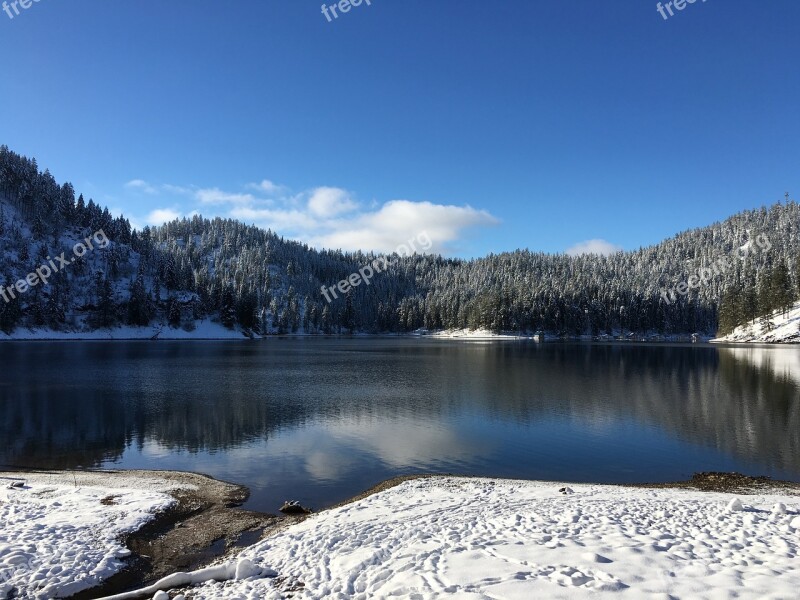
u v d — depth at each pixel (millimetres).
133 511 14555
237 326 169375
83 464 21359
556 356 86688
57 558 10953
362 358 82750
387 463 21453
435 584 8250
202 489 17750
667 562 8500
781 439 25469
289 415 32156
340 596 8539
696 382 48125
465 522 12305
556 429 27875
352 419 30766
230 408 34625
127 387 45000
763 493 17328
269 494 17453
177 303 155125
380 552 10375
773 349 99312
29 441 25297
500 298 181750
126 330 142375
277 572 10188
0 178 158125
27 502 14969
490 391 42781
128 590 10344
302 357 84812
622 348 111375
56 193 165000
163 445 24531
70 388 44062
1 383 46719
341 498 17156
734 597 6996
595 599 7176
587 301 173375
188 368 63125
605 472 20312
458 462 21672
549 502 14289
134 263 164250
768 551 8961
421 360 78688
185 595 9359
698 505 13109
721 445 24297
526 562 8875
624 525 11109
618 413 32531
